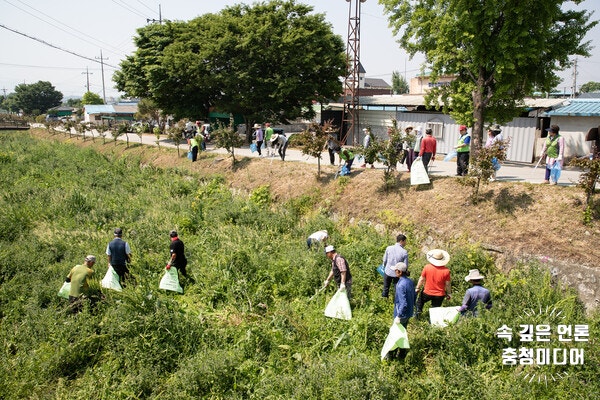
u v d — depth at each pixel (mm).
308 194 15570
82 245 12727
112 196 18859
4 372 6953
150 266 11258
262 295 9391
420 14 16438
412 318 8125
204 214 15781
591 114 18141
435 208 11938
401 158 13477
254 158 20281
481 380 6320
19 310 9258
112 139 35438
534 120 19734
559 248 9289
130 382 6902
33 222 15164
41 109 100688
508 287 8898
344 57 30406
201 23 31797
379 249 10930
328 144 16828
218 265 10602
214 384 6668
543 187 10828
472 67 15758
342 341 7773
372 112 29547
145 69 32219
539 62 15594
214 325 8422
